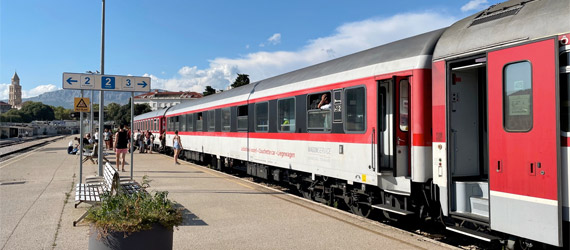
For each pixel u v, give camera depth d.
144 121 36.06
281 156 11.34
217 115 16.70
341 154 8.70
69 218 7.37
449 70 6.25
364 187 8.12
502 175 5.27
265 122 12.35
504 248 5.88
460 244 6.89
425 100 6.77
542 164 4.78
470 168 6.60
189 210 8.28
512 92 5.19
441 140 6.32
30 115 158.50
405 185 7.23
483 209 5.80
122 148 15.59
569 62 4.64
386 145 7.77
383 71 7.52
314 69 10.32
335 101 8.93
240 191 10.75
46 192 10.30
